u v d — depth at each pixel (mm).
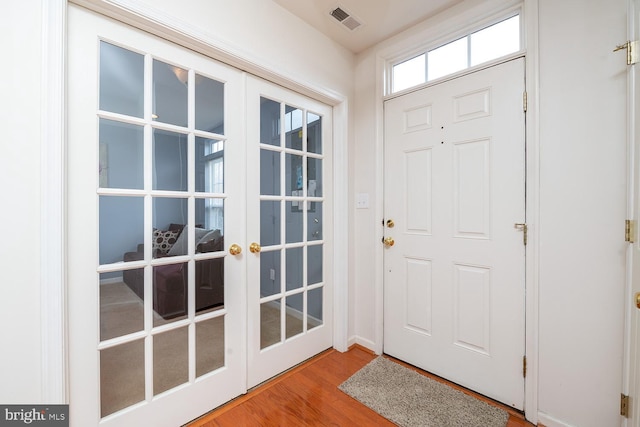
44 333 991
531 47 1446
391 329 2080
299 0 1677
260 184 1723
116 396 1216
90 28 1124
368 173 2199
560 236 1371
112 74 1193
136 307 1257
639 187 1113
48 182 992
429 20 1854
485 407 1535
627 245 1188
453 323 1763
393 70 2168
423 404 1558
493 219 1599
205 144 1477
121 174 1216
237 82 1604
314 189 2078
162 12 1229
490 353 1610
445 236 1796
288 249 1908
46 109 986
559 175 1373
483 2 1617
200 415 1456
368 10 1780
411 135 1960
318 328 2098
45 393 996
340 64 2150
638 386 1101
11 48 931
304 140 1991
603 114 1252
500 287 1573
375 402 1571
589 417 1290
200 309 1468
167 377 1365
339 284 2176
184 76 1403
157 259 1313
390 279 2082
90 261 1131
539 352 1436
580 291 1315
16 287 948
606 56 1242
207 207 1491
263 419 1447
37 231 980
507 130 1545
